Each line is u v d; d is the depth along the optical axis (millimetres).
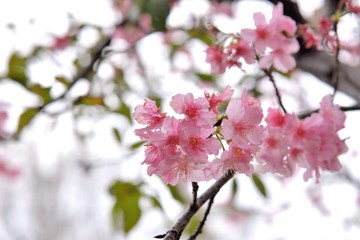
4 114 1360
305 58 955
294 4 924
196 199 667
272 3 939
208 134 654
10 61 1077
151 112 664
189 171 663
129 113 1107
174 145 654
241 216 2117
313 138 657
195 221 1255
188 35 1250
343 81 930
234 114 656
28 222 3820
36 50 1198
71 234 3826
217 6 1185
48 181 3877
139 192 976
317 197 1827
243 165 663
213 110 671
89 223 3816
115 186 984
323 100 672
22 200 3822
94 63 1114
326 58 940
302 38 896
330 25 817
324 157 665
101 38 1323
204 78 1161
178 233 653
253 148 660
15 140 1271
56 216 3855
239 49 798
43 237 3793
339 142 669
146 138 653
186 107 654
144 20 1304
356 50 1003
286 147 657
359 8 805
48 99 1038
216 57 807
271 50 791
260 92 1064
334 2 976
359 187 1569
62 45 1315
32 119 1055
